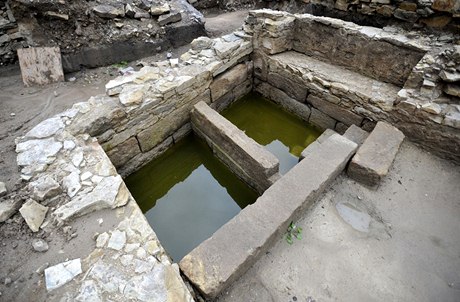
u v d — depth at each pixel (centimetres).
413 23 367
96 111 302
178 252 296
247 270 223
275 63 427
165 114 359
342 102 368
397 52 336
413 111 302
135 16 502
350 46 375
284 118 471
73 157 257
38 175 239
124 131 325
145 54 513
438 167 299
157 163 388
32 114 370
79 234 202
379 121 331
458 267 226
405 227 253
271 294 211
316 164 274
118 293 169
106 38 472
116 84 338
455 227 251
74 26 452
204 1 761
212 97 416
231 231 222
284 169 381
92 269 180
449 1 322
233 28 635
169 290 172
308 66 405
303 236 247
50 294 170
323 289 215
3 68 464
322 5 489
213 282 193
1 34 454
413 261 231
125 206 222
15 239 199
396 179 290
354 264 229
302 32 422
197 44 420
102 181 235
